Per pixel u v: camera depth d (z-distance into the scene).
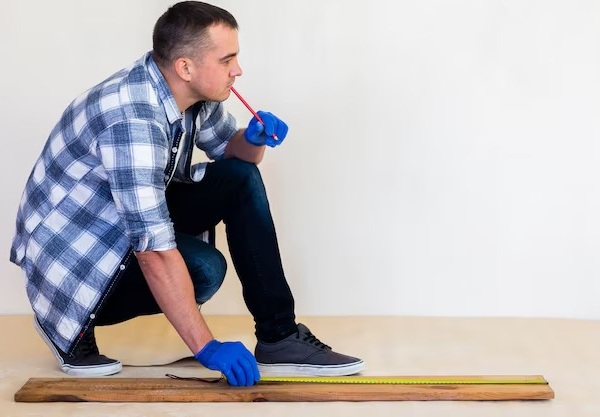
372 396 2.04
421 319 3.00
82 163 2.03
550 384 2.21
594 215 2.98
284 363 2.22
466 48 2.93
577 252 3.00
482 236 3.02
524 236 3.01
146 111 1.95
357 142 2.99
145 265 1.96
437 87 2.95
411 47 2.94
